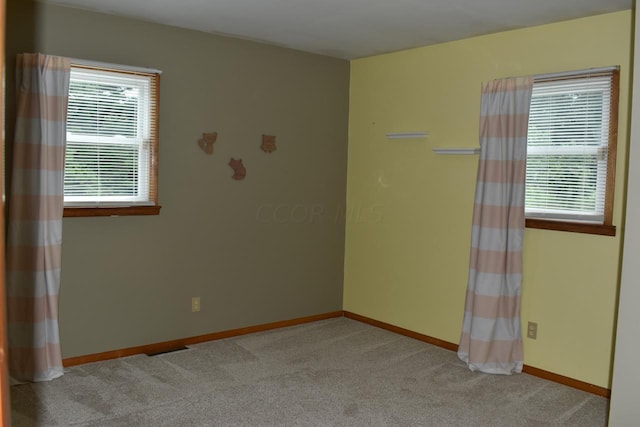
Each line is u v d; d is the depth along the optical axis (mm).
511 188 3695
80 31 3598
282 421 2984
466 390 3480
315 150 4914
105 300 3852
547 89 3621
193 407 3133
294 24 3836
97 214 3707
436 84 4328
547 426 2998
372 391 3432
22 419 2924
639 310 2289
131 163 3877
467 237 4164
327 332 4707
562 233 3598
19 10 3361
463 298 4211
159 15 3705
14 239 3361
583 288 3518
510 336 3771
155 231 4039
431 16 3525
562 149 3580
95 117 3689
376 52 4691
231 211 4430
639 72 2234
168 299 4152
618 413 2371
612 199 3359
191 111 4133
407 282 4633
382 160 4812
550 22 3582
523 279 3805
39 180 3367
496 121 3709
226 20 3783
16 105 3336
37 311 3408
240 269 4527
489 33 3918
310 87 4820
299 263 4906
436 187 4367
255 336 4555
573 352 3578
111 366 3760
